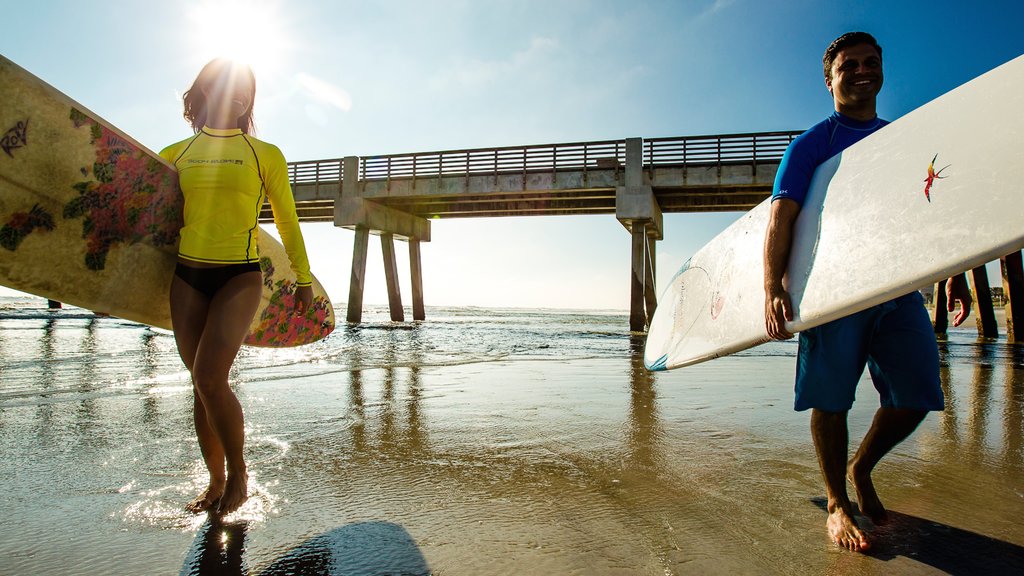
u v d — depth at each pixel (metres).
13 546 1.36
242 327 1.67
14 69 1.74
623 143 17.64
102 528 1.49
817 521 1.58
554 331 15.71
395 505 1.69
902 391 1.49
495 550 1.37
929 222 1.33
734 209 20.77
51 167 1.81
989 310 12.53
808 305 1.49
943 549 1.39
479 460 2.19
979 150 1.30
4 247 1.73
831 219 1.55
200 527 1.50
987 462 2.16
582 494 1.80
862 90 1.65
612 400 3.59
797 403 1.56
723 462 2.17
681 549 1.38
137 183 1.90
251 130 1.92
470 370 5.21
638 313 17.52
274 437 2.52
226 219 1.71
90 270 1.86
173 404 3.27
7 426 2.63
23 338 8.15
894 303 1.52
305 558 1.32
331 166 21.16
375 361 5.95
